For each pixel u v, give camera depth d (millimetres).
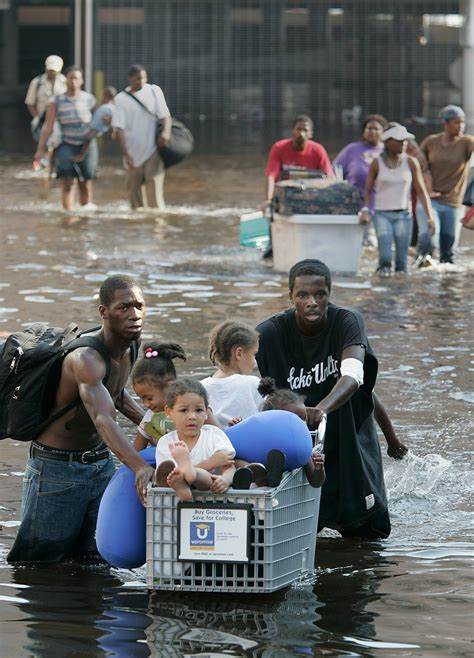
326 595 18109
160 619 17250
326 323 20797
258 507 17484
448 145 47031
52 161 66938
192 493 17562
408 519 21703
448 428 26547
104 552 18672
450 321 37188
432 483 23281
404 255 45688
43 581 18859
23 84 150250
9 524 21219
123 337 19406
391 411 27641
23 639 16531
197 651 16156
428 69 126188
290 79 127250
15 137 103188
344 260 45219
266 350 20938
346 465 20438
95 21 124312
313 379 20938
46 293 40250
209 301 39656
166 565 17812
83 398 18984
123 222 57312
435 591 18359
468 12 81625
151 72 125938
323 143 95125
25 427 19578
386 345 33844
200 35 125938
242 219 50031
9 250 48812
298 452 18109
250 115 124438
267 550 17562
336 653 16109
